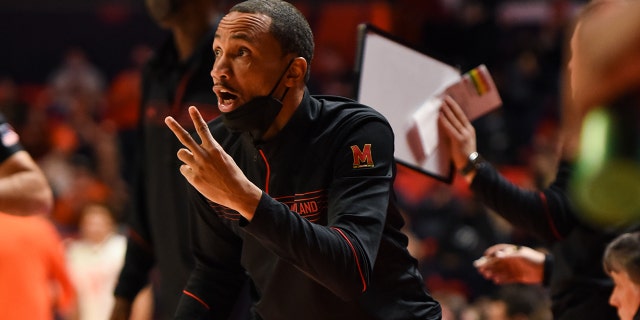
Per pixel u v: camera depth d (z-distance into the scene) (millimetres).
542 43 28688
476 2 30547
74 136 25938
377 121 5699
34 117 24641
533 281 8188
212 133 6191
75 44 31141
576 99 2084
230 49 5367
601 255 7367
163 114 8625
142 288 9141
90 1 31141
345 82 26047
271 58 5363
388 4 24344
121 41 30922
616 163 1978
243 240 6035
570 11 29094
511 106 27312
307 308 5895
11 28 31344
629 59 1914
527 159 24641
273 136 5668
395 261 5984
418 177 22312
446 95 7633
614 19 1932
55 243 11141
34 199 7371
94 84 29734
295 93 5574
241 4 5492
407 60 7410
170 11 8484
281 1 5559
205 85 8562
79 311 13789
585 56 1975
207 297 6527
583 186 2037
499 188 7434
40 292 10648
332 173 5625
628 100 1953
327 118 5688
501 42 29016
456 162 7602
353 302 5820
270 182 5758
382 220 5422
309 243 5004
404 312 5977
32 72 31078
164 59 8836
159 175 8664
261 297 6129
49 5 31266
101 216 15586
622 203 1983
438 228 20172
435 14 28375
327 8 26531
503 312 11805
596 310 7410
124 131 27531
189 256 8523
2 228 10398
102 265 15391
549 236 7434
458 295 16203
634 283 6660
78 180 21047
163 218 8656
